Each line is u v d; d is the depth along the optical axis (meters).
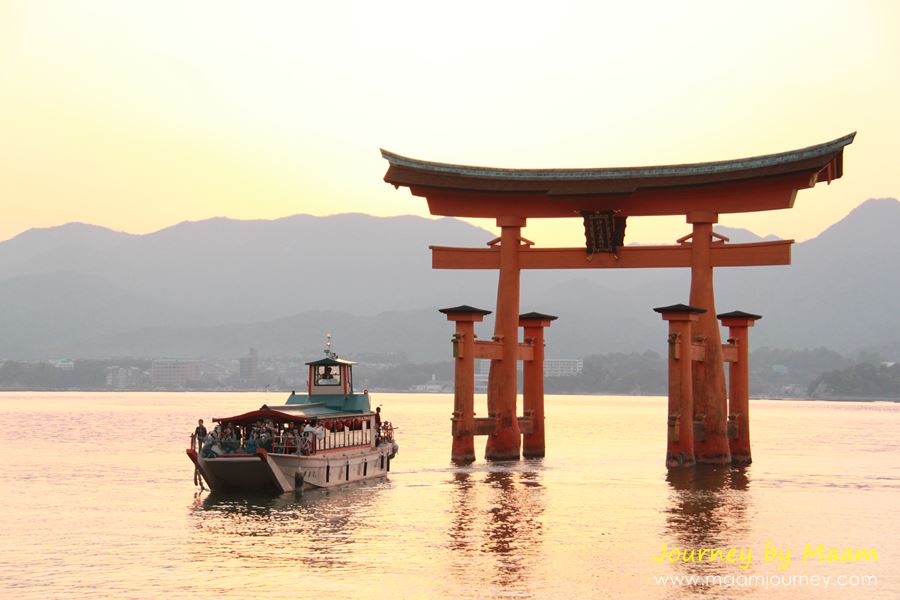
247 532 49.38
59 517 55.16
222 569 41.44
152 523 52.66
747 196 71.94
